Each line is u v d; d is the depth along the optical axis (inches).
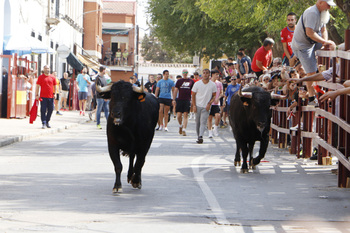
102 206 343.0
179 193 389.7
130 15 3272.6
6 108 1069.1
